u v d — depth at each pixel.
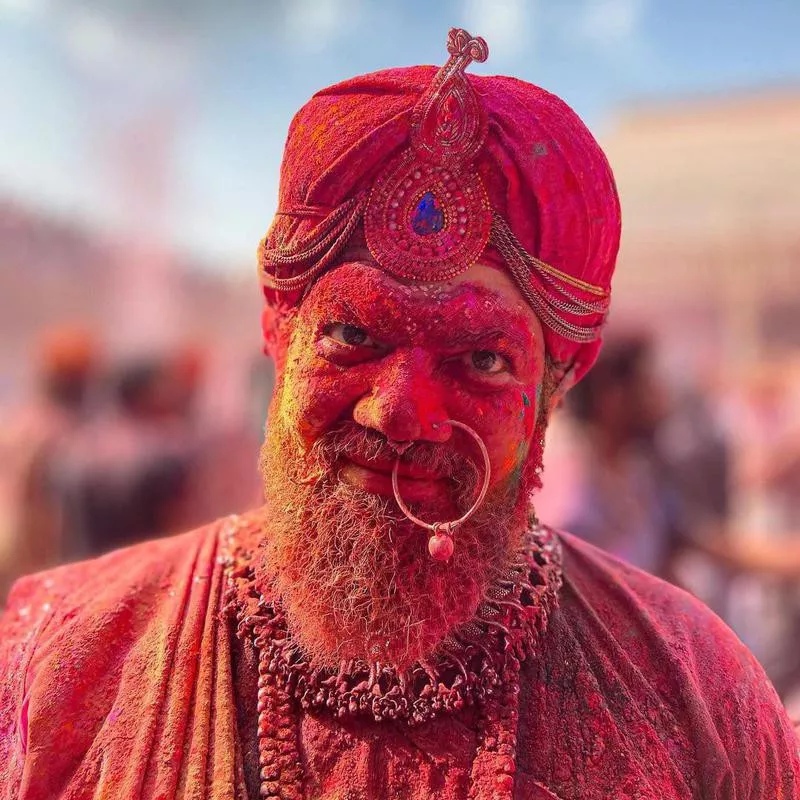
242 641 0.76
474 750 0.71
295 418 0.71
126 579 0.80
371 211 0.69
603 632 0.79
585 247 0.73
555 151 0.70
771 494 2.92
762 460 2.97
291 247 0.73
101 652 0.75
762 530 2.83
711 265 6.61
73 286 5.95
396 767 0.71
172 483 1.92
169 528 1.94
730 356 6.57
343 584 0.71
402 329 0.68
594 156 0.73
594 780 0.71
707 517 2.20
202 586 0.79
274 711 0.73
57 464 2.04
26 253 5.81
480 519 0.73
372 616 0.70
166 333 4.93
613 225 0.76
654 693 0.76
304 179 0.72
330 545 0.71
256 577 0.79
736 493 2.61
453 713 0.73
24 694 0.74
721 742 0.75
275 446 0.76
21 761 0.72
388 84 0.71
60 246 5.93
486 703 0.73
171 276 5.94
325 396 0.70
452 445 0.70
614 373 1.69
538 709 0.74
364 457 0.69
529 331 0.71
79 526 1.94
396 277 0.68
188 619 0.76
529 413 0.73
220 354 3.44
